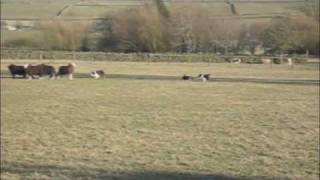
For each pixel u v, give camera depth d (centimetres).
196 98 3288
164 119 2405
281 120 2402
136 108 2792
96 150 1722
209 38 8638
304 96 3459
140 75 5153
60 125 2230
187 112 2647
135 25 8725
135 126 2209
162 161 1561
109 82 4384
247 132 2077
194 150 1725
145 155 1647
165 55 7588
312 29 7250
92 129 2133
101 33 8994
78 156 1630
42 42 8869
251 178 1362
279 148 1761
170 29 8700
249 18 7781
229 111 2698
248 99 3259
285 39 7738
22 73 4759
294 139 1927
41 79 4644
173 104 2975
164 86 4075
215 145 1812
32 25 8931
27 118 2422
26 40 8838
